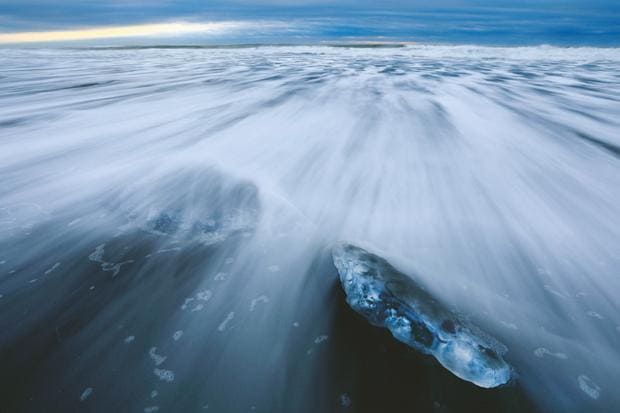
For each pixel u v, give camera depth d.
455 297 2.69
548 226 3.71
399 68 15.26
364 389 1.98
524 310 2.57
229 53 23.00
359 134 6.58
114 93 10.65
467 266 3.05
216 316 2.53
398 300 2.21
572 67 15.72
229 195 4.27
